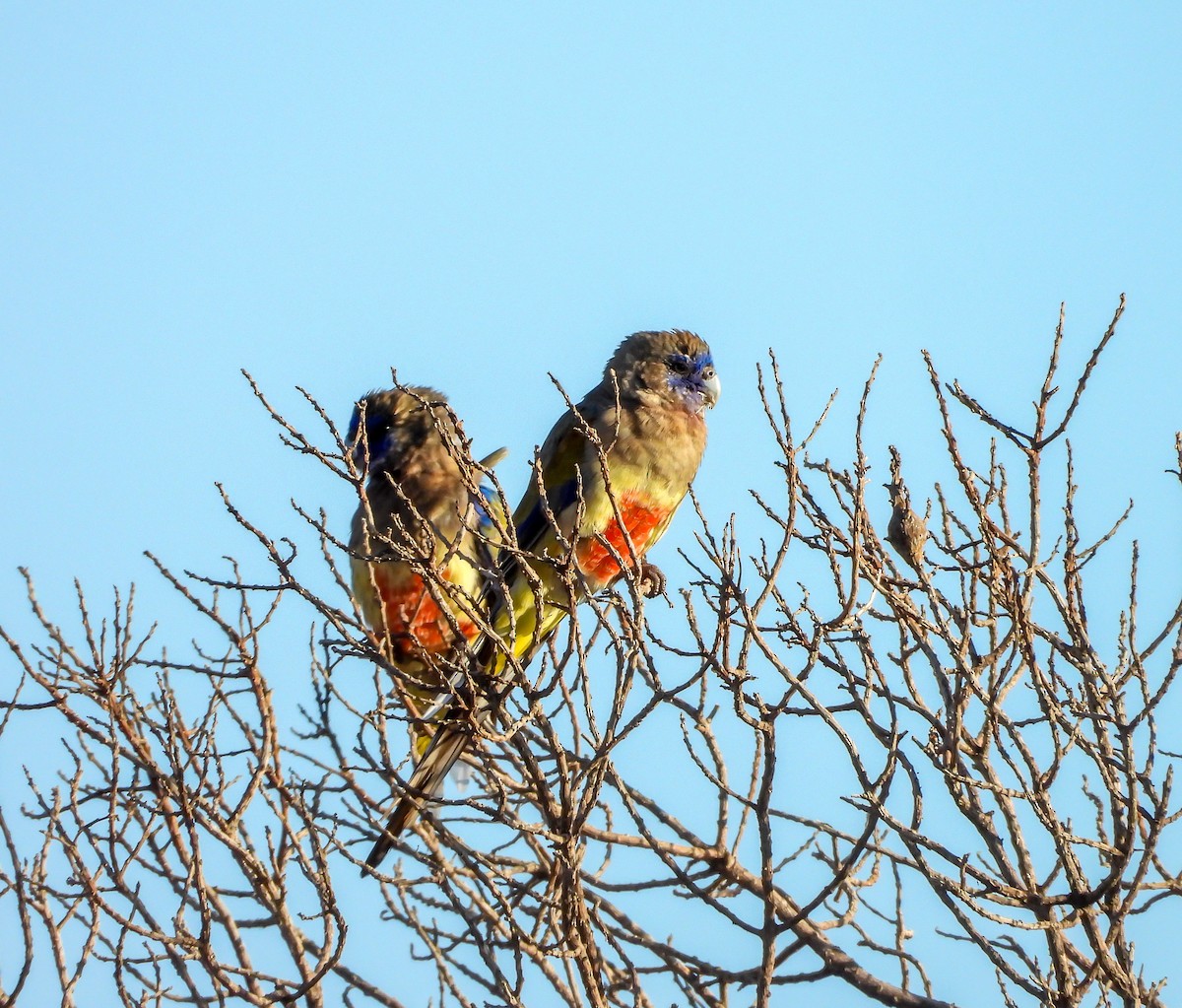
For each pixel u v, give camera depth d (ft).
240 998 33.04
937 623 33.22
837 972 38.37
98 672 35.42
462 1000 36.11
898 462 34.06
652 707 32.73
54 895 34.01
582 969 33.42
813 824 39.93
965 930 32.91
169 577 36.06
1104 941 32.50
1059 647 32.68
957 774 32.50
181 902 34.35
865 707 33.35
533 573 33.30
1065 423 31.86
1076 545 33.01
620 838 40.73
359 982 37.91
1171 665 31.81
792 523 31.99
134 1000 33.73
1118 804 31.91
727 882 40.22
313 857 37.04
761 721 32.58
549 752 40.06
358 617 36.55
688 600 32.65
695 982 38.52
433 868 35.53
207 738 35.76
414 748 39.93
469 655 36.32
